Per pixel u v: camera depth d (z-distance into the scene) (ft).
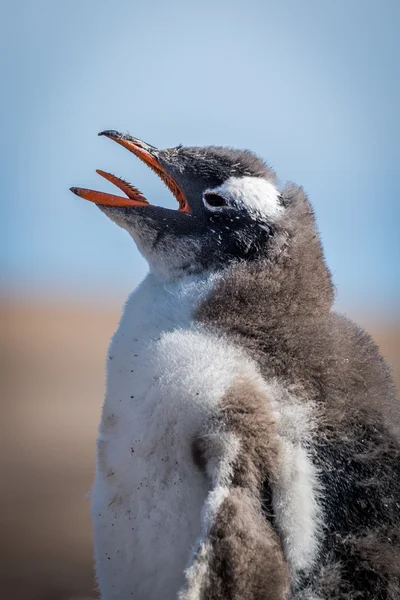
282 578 30.04
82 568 62.95
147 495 32.55
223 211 36.81
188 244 36.94
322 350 33.83
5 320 218.79
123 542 33.53
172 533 32.17
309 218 37.27
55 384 137.49
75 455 94.02
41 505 75.87
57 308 253.24
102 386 137.80
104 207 38.37
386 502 32.12
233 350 32.99
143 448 32.48
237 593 29.35
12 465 88.48
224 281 35.12
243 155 38.42
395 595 31.48
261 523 30.30
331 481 31.94
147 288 36.63
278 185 38.27
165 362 32.76
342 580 31.17
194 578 29.22
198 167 37.88
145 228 37.50
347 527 31.63
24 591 58.80
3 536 67.87
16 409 116.88
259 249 36.11
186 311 34.53
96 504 34.32
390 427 33.76
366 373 34.63
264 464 31.12
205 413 31.48
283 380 32.99
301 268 35.68
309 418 32.58
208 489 31.55
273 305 34.55
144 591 33.27
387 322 209.77
